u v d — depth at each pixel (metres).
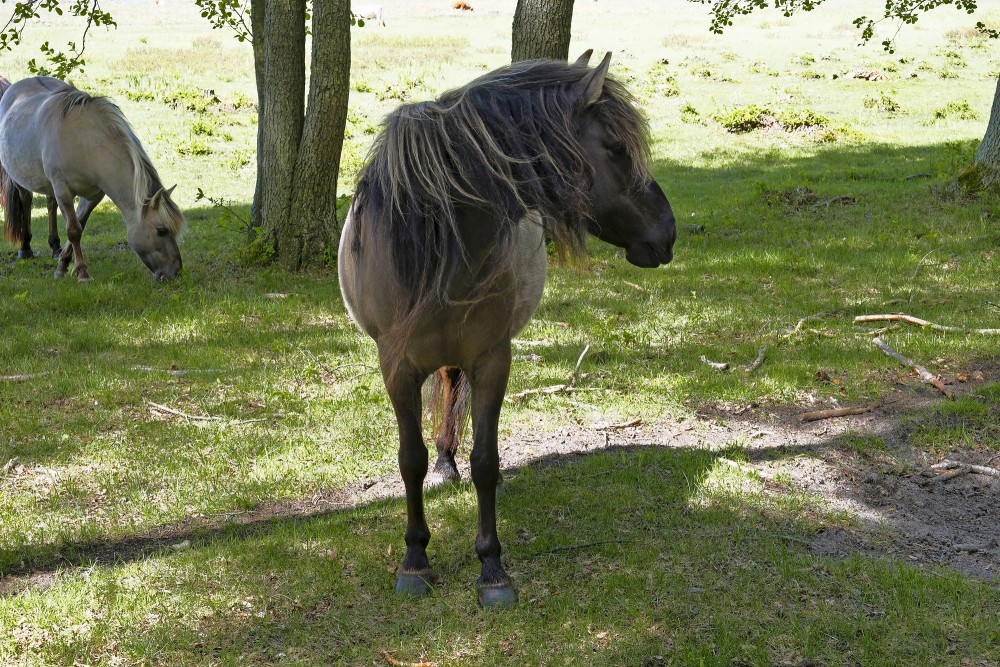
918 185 13.39
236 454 5.22
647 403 5.89
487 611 3.58
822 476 4.82
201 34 30.66
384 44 28.66
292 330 7.65
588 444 5.34
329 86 9.16
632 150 3.25
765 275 9.22
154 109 20.44
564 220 3.20
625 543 4.12
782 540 4.12
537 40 9.31
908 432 5.36
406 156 3.09
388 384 3.51
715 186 14.94
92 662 3.34
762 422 5.63
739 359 6.69
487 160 3.03
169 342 7.35
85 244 11.70
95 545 4.29
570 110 3.16
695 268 9.61
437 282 3.11
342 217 12.14
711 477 4.75
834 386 6.09
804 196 12.87
